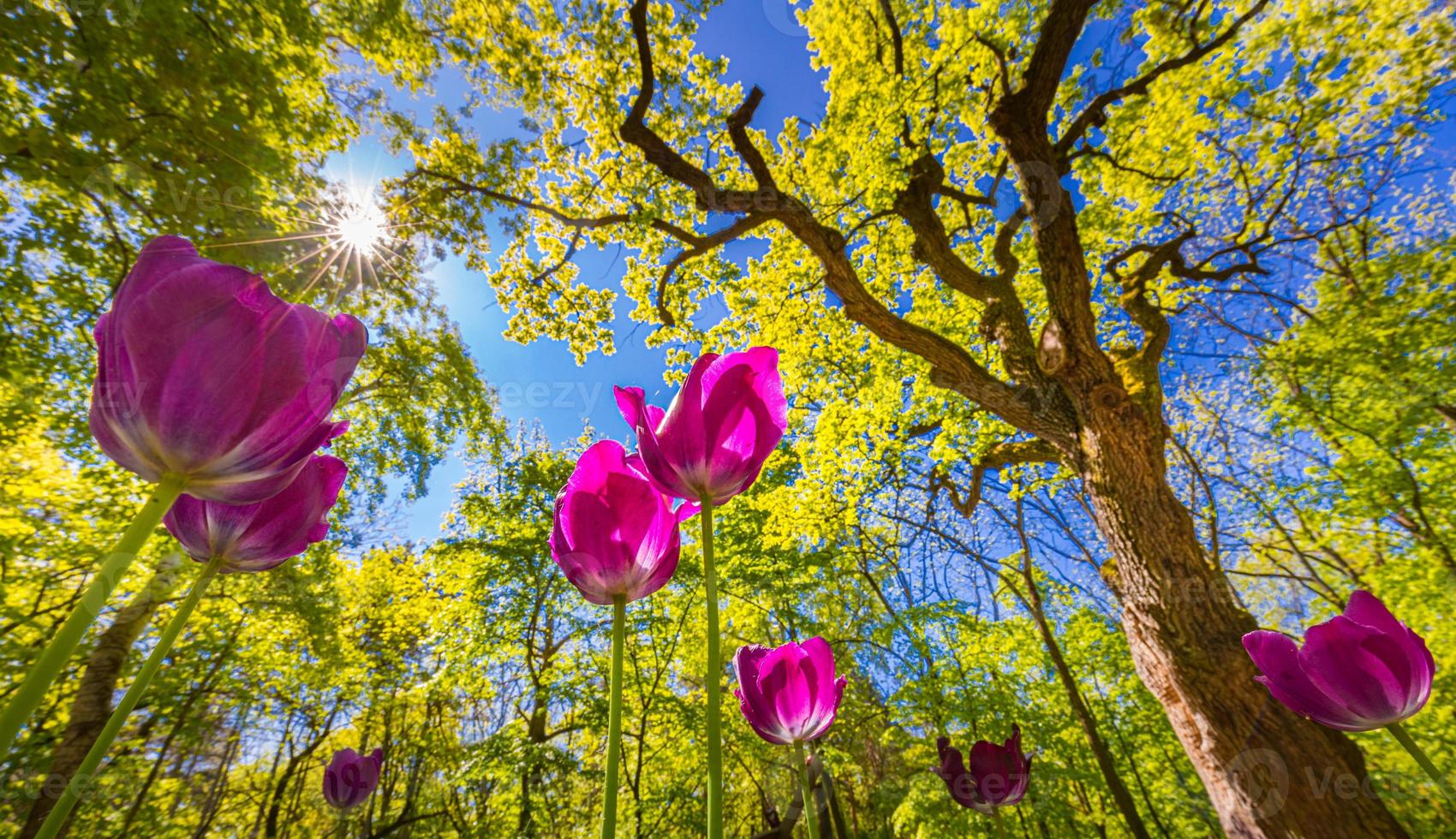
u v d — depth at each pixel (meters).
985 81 8.63
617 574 0.73
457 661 9.98
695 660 10.88
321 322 0.58
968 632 9.17
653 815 7.52
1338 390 7.76
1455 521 6.81
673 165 7.11
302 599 7.75
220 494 0.51
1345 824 3.70
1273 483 9.19
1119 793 8.52
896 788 8.99
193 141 4.70
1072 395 6.03
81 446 5.70
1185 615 4.79
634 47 8.20
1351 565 8.63
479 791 9.54
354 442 9.88
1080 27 6.31
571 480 0.77
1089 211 10.05
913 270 10.97
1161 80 8.23
